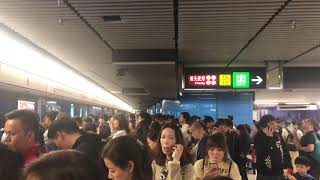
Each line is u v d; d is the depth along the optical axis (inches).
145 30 217.0
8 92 281.7
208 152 143.6
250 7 173.3
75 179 33.8
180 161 128.0
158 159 129.3
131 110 1409.9
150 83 411.5
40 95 353.4
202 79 327.0
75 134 128.2
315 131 305.1
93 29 217.0
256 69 321.4
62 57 312.7
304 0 163.0
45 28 217.0
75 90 507.2
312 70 338.0
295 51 279.4
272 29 212.8
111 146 79.2
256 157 218.7
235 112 550.9
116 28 213.2
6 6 175.3
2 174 61.8
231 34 225.1
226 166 142.6
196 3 167.8
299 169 220.8
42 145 142.1
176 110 550.3
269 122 215.6
